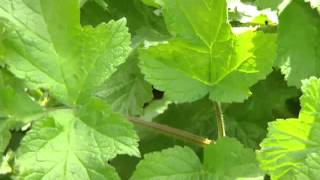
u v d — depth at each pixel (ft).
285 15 1.15
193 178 0.89
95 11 1.20
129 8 1.20
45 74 0.89
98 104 0.87
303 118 0.80
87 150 0.84
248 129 1.19
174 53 0.94
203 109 1.18
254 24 1.20
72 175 0.82
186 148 0.90
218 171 0.89
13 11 0.88
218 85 0.95
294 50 1.14
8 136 0.87
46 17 0.89
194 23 0.92
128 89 1.15
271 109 1.20
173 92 0.94
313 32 1.14
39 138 0.84
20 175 0.81
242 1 1.24
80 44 0.89
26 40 0.89
